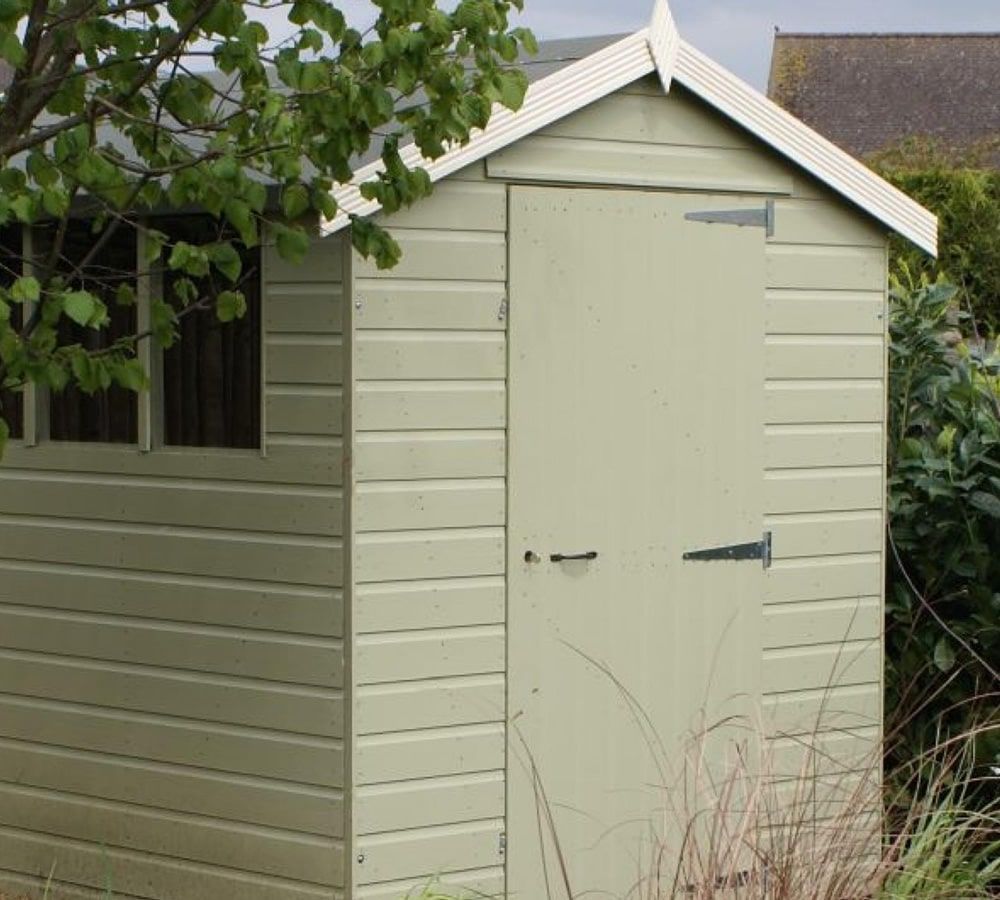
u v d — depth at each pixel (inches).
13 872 303.1
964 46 1635.1
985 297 749.3
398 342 268.2
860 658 315.0
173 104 236.5
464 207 273.7
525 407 279.4
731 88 293.7
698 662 297.7
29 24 227.0
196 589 280.2
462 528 274.8
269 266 270.5
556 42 314.2
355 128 228.4
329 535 267.6
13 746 301.3
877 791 274.8
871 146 1579.7
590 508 286.2
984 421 333.4
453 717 275.1
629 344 289.0
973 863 248.8
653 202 290.8
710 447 297.6
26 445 296.8
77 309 211.5
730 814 284.0
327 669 268.7
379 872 270.1
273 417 271.4
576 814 286.5
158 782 285.7
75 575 292.8
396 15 223.3
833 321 310.0
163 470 282.8
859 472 314.0
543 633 282.5
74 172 223.9
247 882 277.6
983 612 325.1
